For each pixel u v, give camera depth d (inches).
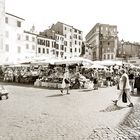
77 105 416.8
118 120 299.4
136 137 227.6
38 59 877.2
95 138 223.8
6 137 226.2
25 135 233.1
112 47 2906.0
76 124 278.7
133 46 3029.0
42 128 260.2
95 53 3061.0
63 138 223.5
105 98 512.4
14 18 1616.6
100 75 984.3
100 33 3058.6
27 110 367.6
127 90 409.4
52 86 780.6
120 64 968.9
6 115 328.5
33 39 1862.7
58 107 395.9
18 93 607.8
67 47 2421.3
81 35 2696.9
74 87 753.0
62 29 2349.9
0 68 1210.6
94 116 323.6
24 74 1032.8
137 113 346.0
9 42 1572.3
